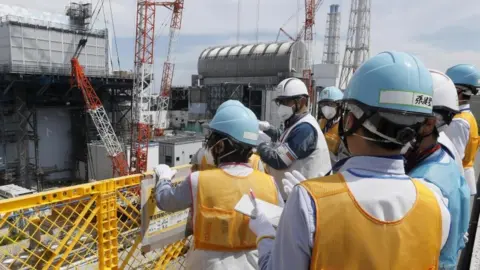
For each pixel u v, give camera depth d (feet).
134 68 136.26
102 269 10.20
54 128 138.41
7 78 117.19
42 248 8.87
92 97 129.39
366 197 4.54
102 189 9.95
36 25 125.80
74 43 137.28
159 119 159.43
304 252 4.50
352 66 171.42
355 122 4.86
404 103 4.52
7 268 8.27
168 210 9.16
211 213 8.34
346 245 4.36
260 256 5.73
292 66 164.04
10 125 124.88
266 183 8.85
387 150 4.83
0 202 8.07
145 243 10.50
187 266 8.95
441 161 7.74
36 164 128.67
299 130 12.21
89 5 142.31
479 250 11.64
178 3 140.67
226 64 183.73
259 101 157.69
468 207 8.06
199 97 180.14
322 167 12.60
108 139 130.41
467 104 12.78
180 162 130.82
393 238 4.44
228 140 8.72
